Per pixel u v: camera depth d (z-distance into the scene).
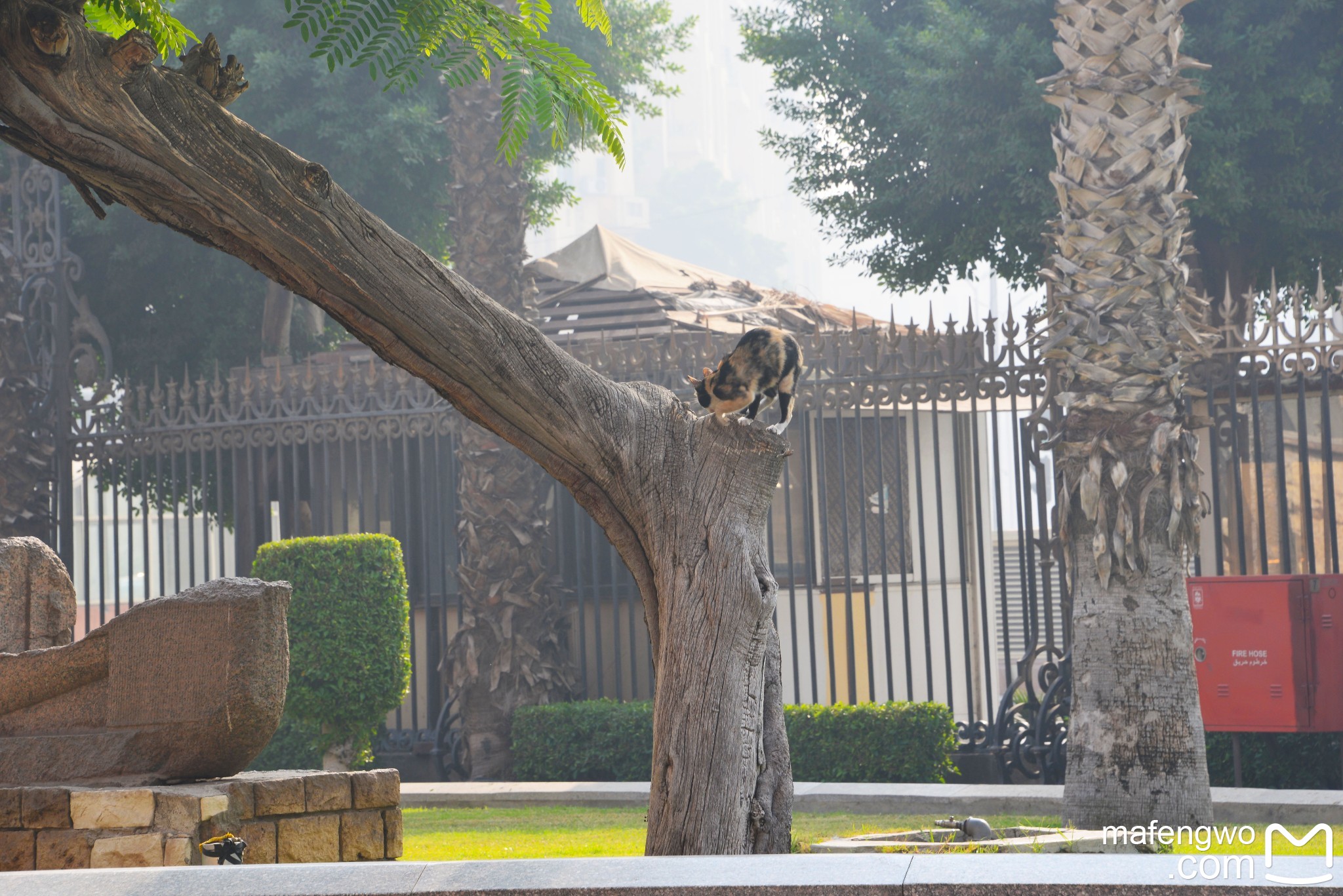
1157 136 10.77
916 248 22.86
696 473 6.69
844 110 22.20
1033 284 21.91
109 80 5.00
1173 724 10.06
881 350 17.39
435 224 26.52
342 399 18.58
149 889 4.49
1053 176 11.09
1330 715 13.16
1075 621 10.55
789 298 24.22
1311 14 18.53
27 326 21.09
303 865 4.76
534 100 6.55
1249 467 17.44
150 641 8.01
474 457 17.55
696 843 6.38
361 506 18.20
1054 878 4.26
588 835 10.90
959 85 19.52
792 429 20.05
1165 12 10.81
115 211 24.05
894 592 20.53
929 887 4.29
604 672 19.19
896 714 15.02
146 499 19.88
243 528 19.41
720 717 6.46
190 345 26.39
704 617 6.54
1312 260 20.52
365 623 16.25
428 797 14.48
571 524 19.64
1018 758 15.07
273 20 23.58
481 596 17.42
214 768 7.80
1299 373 13.77
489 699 17.30
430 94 24.59
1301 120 18.88
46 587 9.37
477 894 4.41
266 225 5.53
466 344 6.10
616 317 21.62
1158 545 10.27
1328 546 13.59
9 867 7.45
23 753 8.03
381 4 6.30
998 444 15.12
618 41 27.53
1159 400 10.48
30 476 20.25
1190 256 20.20
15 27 4.75
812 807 12.96
